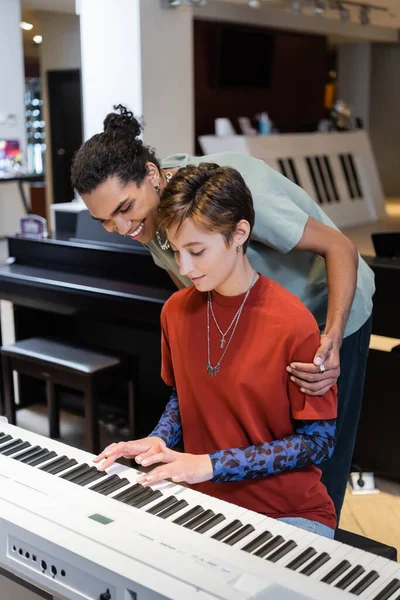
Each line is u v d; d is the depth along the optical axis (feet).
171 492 4.90
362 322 6.96
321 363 5.01
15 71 26.86
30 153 31.12
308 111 42.91
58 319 14.65
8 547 4.52
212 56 36.19
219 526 4.50
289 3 28.84
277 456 5.02
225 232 4.88
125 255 12.67
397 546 9.36
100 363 11.59
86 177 5.46
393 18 34.68
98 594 4.09
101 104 18.58
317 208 6.72
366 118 48.67
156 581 3.86
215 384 5.30
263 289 5.24
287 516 5.39
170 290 11.91
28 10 21.22
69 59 26.58
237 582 3.86
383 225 34.68
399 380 10.75
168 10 18.94
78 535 4.29
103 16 18.20
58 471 5.17
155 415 13.47
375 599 3.87
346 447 7.32
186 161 6.26
